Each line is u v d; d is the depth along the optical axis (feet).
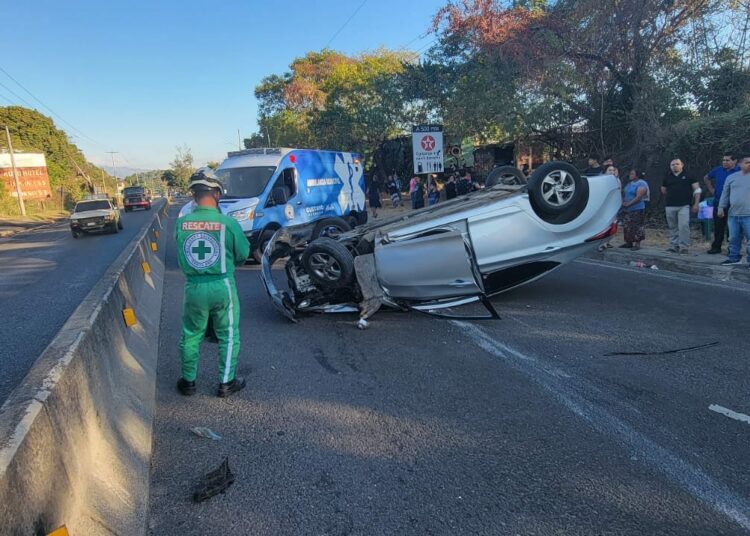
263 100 178.50
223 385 14.39
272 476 10.53
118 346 14.39
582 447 11.14
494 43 52.26
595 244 22.54
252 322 22.00
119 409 11.89
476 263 20.67
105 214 72.02
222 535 8.82
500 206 21.18
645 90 47.21
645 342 17.21
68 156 201.67
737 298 22.02
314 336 19.72
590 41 48.98
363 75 110.93
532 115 51.90
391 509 9.39
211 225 13.65
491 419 12.57
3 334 21.57
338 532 8.84
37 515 6.54
